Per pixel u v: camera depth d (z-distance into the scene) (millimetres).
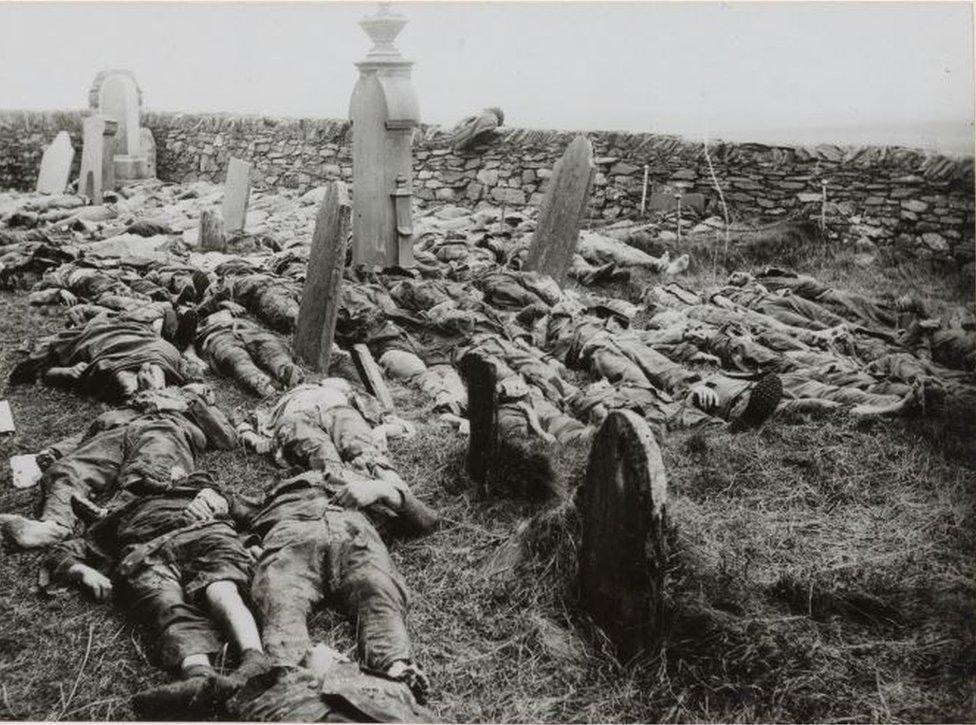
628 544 3201
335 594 3365
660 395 5484
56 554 3545
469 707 3096
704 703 3107
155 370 5109
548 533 3771
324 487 3863
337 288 5891
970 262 9422
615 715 3076
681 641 3273
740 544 4043
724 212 10836
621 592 3258
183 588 3283
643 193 11172
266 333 6117
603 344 6129
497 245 9586
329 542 3412
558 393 5527
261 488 4395
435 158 12797
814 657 3305
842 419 5250
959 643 3373
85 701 2961
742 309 7586
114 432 4359
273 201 13188
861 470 4730
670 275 9266
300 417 4684
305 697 2721
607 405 5078
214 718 2801
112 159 14141
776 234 10031
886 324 7930
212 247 9875
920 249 9789
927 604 3619
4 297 7871
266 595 3254
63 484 4000
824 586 3697
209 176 15547
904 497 4488
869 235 10078
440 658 3316
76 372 5504
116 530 3662
